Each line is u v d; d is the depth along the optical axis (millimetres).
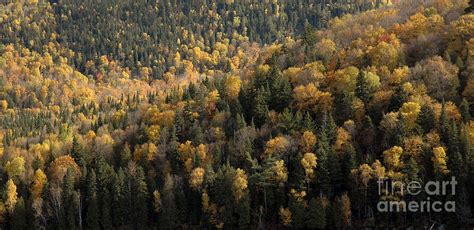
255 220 132750
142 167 150250
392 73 152375
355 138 136125
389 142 130125
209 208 134750
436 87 139875
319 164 129875
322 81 162500
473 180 117812
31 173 161375
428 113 128875
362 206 125938
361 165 124250
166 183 139625
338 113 145125
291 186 131500
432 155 121812
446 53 151750
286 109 147375
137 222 141750
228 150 148250
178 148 153125
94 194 145125
